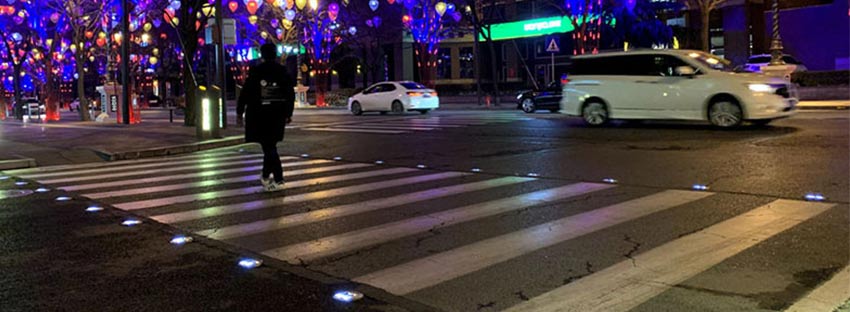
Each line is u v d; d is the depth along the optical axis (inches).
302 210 285.6
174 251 217.9
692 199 281.1
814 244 204.5
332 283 180.4
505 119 820.6
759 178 324.8
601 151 456.4
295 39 1791.3
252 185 362.6
